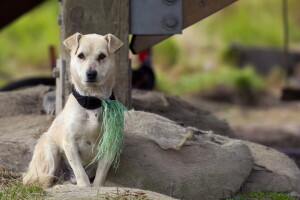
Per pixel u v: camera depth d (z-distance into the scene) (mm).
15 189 8938
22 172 10289
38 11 40750
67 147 9180
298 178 11281
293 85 32625
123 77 11766
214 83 31328
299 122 24156
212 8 11953
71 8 11539
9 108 13273
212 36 39812
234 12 42250
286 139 20000
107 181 9883
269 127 22672
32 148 10969
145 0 11711
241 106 29156
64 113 9516
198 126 13523
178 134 10578
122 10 11617
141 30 11781
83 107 9156
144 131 10383
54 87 14859
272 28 41531
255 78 31797
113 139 9125
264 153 11852
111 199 8406
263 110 27672
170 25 11766
